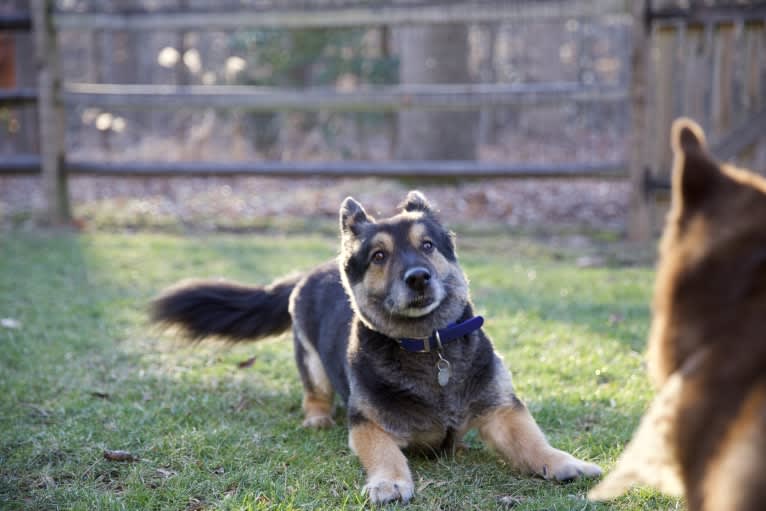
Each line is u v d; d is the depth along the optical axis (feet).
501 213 33.19
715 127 27.91
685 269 7.20
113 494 11.40
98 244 28.73
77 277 24.50
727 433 6.55
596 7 28.48
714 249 7.04
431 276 12.23
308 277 15.92
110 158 47.80
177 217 33.50
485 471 11.93
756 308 6.74
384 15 30.32
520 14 29.25
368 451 11.84
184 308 16.71
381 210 32.12
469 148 40.37
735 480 6.17
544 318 19.98
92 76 60.75
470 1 29.60
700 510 6.78
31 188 41.93
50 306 21.31
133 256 26.94
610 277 24.07
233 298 16.81
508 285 23.21
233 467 12.17
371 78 48.32
